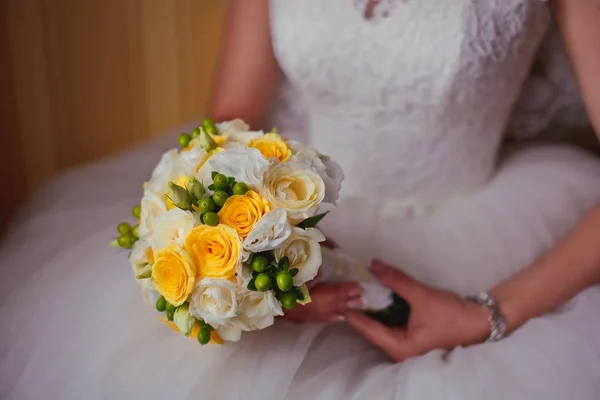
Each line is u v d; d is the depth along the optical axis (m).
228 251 0.59
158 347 0.73
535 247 0.88
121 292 0.79
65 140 1.36
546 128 1.15
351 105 0.89
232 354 0.71
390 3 0.81
